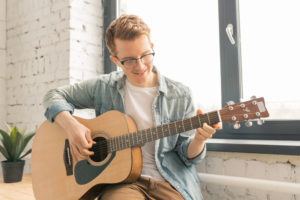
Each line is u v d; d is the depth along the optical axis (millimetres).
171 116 1348
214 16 1825
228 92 1709
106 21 2361
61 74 2193
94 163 1271
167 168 1270
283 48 1582
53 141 1457
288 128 1512
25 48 2557
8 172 2010
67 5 2186
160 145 1287
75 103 1544
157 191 1208
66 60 2160
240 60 1713
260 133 1595
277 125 1546
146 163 1293
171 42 2016
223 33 1741
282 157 1437
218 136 1752
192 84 1900
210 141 1631
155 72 1432
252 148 1438
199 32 1886
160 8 2086
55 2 2289
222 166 1608
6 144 2070
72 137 1310
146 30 1235
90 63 2268
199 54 1880
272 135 1566
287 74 1562
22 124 2551
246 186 1363
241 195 1533
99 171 1244
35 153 1504
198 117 1076
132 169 1159
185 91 1364
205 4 1868
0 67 2732
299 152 1311
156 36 2098
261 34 1654
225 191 1581
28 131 2480
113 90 1447
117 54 1260
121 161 1193
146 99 1376
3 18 2789
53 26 2291
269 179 1463
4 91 2738
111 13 2332
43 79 2354
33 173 1491
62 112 1421
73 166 1347
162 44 2062
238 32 1709
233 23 1710
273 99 1600
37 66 2418
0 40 2754
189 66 1919
